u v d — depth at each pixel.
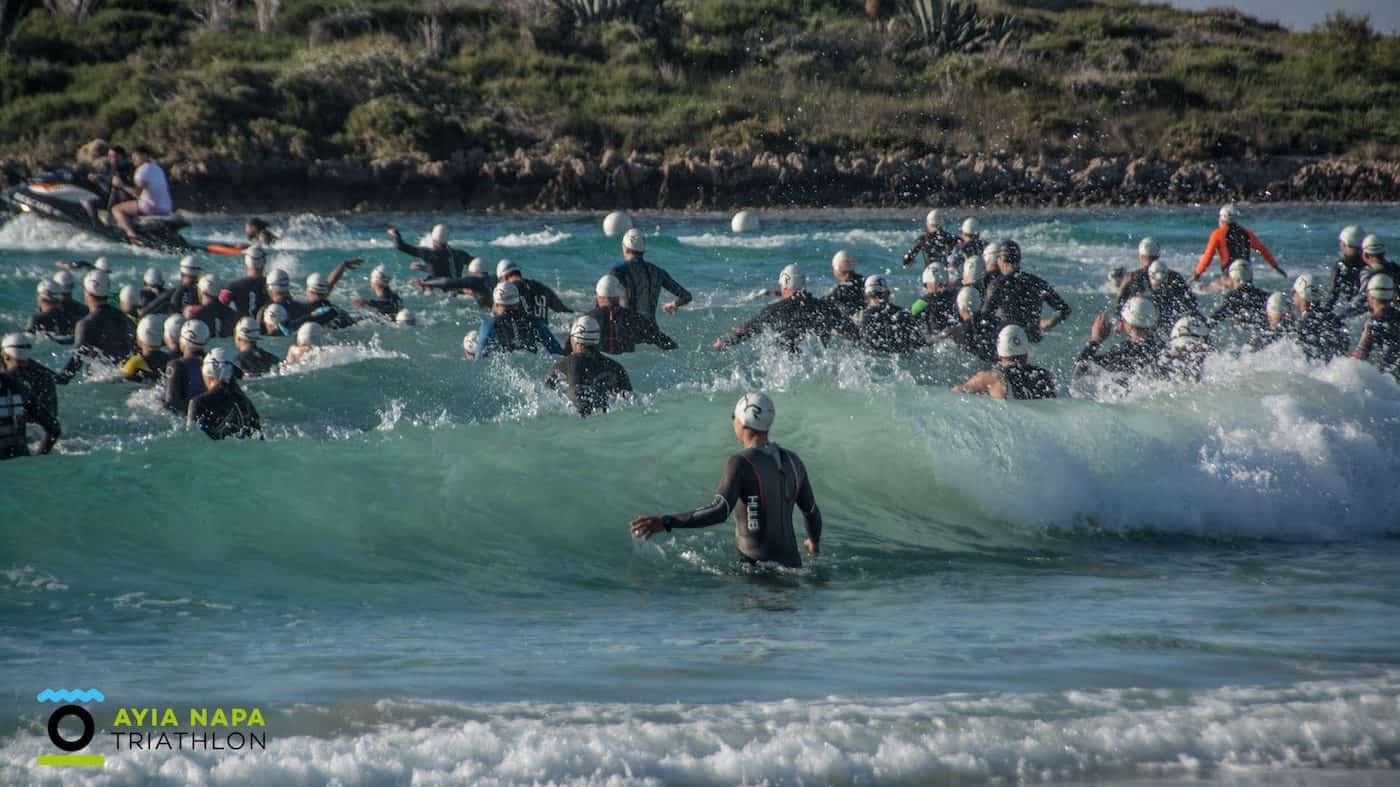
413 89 150.00
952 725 18.28
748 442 29.06
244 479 31.22
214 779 16.23
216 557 28.39
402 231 106.25
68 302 51.91
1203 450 35.94
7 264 74.00
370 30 166.50
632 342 47.38
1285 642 23.31
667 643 23.28
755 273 80.62
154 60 153.25
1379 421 38.53
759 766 17.05
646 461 34.34
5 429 32.44
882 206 141.38
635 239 48.75
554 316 62.34
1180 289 53.03
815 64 170.88
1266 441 36.62
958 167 144.12
